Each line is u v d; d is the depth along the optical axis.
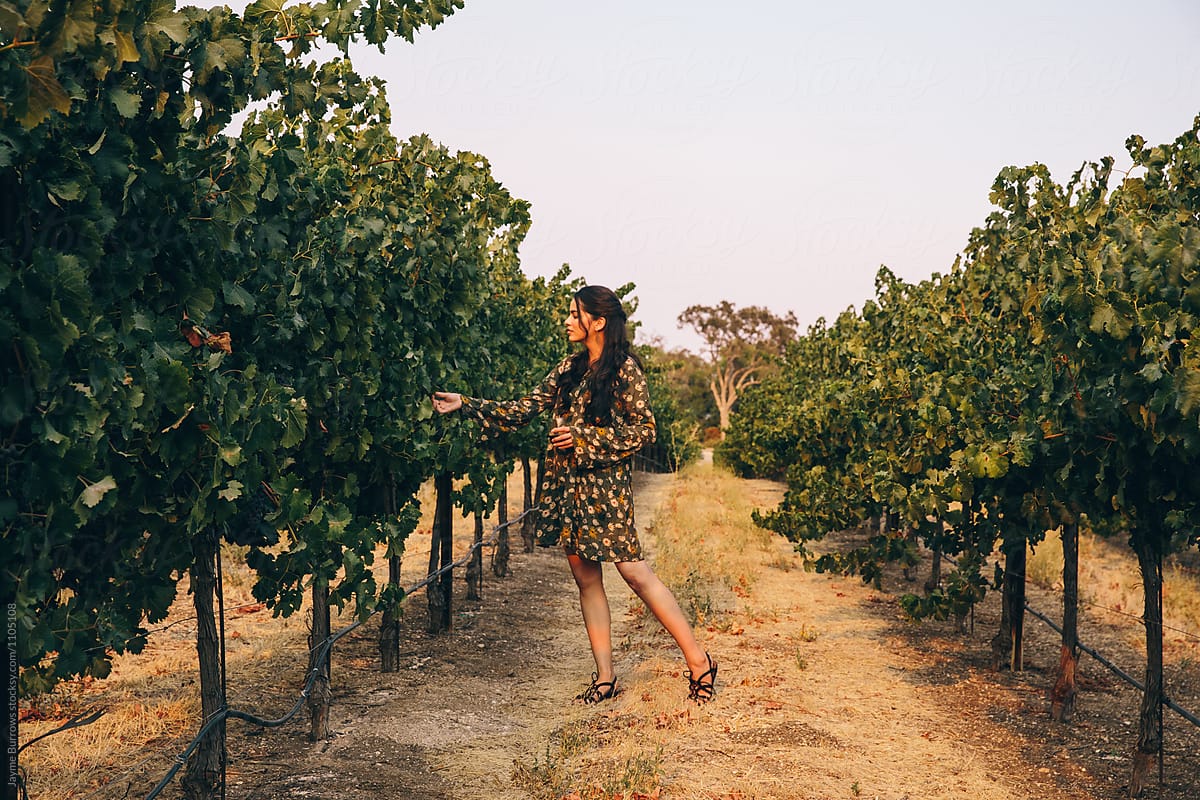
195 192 2.75
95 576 2.88
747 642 6.66
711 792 3.77
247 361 3.42
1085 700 5.61
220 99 2.82
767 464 20.50
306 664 5.72
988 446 4.50
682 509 15.64
